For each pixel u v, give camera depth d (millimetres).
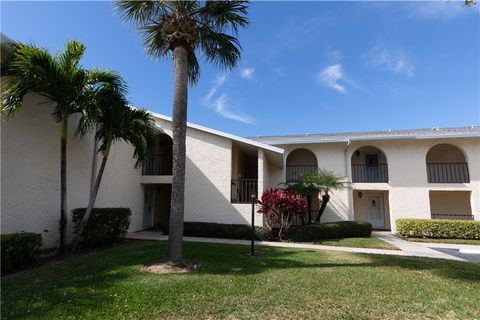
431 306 3926
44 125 7438
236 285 4582
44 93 6676
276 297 4086
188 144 12656
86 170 9109
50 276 4910
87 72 6746
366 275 5422
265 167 13555
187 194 12273
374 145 15555
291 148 16500
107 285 4414
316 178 13727
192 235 11500
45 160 7434
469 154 14484
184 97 6574
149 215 14258
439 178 16266
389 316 3578
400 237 13133
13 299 3812
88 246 7957
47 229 7387
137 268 5520
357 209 16938
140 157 8594
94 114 6367
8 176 6379
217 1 6855
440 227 12898
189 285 4488
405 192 14773
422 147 15016
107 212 8359
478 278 5418
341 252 8281
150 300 3826
